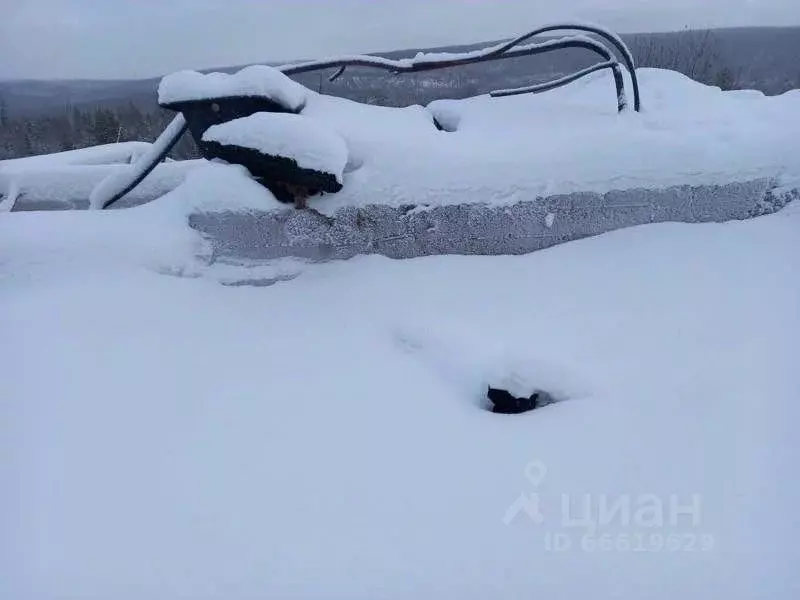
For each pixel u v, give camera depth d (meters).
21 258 3.28
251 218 3.32
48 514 1.92
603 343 2.78
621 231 3.53
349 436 2.25
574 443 2.14
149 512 1.92
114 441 2.24
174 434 2.28
